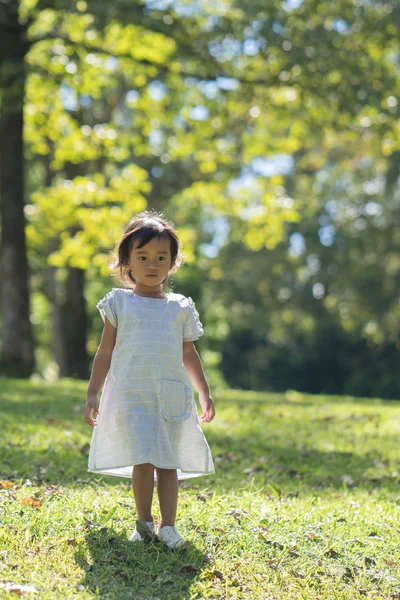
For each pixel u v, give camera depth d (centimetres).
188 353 480
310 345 4588
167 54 1772
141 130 2111
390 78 1633
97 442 455
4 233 1836
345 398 1755
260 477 694
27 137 2162
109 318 466
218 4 1767
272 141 2070
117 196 2152
